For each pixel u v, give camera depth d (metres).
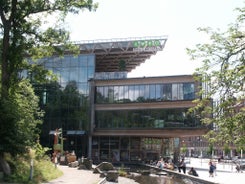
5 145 25.20
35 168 28.50
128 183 33.53
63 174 33.91
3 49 28.11
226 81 12.65
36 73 31.25
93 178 31.34
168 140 84.69
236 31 13.05
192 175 44.72
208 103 13.47
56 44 31.47
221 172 57.75
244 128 12.16
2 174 23.59
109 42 88.88
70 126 81.50
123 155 81.19
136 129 77.69
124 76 82.00
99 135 80.69
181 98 75.31
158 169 57.66
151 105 77.25
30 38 29.61
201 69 13.25
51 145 80.94
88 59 82.75
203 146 157.25
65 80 82.88
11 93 29.41
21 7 27.89
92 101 81.19
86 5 30.27
